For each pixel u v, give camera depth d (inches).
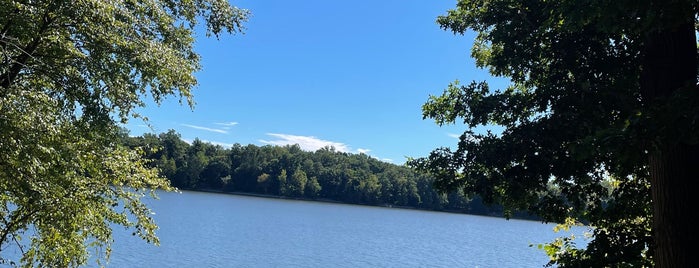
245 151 5585.6
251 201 4621.1
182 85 371.2
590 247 314.3
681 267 214.2
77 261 457.7
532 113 347.9
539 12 320.2
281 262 1558.8
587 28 299.0
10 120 262.4
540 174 324.5
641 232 307.3
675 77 229.8
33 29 296.5
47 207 361.4
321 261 1658.5
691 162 219.3
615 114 299.1
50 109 304.8
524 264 1994.3
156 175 471.8
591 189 325.4
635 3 182.2
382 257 1891.0
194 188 5123.0
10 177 314.5
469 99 369.1
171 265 1307.8
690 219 216.2
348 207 5152.6
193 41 426.6
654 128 177.5
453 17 404.5
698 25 286.2
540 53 333.1
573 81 319.9
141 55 331.9
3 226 432.5
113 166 408.2
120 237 1653.5
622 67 305.9
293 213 3759.8
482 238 3083.2
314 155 5979.3
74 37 334.0
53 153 308.0
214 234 2095.2
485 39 393.4
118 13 308.0
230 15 440.1
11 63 303.1
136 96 353.4
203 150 5403.5
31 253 444.8
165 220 2448.3
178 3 415.5
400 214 4879.4
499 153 331.3
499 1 354.9
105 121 346.0
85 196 386.9
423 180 5506.9
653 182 228.7
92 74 330.6
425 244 2461.9
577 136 294.7
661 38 233.6
